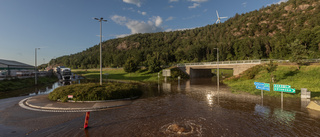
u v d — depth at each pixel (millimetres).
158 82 38562
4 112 11812
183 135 7566
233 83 29109
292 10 159250
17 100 17000
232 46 93438
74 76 66688
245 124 9031
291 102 14242
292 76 23125
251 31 149375
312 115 10492
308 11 141375
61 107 12906
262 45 82750
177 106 13633
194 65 47625
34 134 7902
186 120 9828
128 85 20688
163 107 13312
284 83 21469
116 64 89562
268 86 15828
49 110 12305
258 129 8289
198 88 25672
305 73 22812
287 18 148750
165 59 87500
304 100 14820
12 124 9273
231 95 18656
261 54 79812
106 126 8914
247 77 29266
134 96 18406
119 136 7562
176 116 10695
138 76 52312
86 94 15602
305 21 120875
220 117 10383
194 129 8328
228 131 8047
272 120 9664
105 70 78562
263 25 152250
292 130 8109
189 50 96500
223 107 13062
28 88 30766
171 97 18062
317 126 8586
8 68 54000
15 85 29812
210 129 8320
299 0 162375
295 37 64688
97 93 15734
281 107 12656
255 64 32938
